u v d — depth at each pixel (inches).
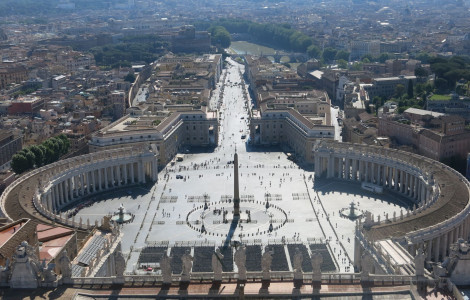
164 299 5634.8
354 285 5753.0
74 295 5615.2
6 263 5807.1
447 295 5462.6
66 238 7332.7
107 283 5880.9
